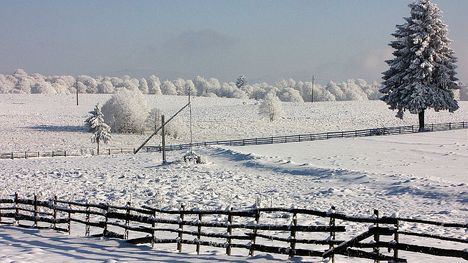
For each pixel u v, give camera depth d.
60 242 15.24
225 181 37.66
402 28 64.81
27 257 13.01
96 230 18.45
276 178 38.81
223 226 13.93
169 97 157.12
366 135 67.81
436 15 62.94
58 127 92.31
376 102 137.38
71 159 58.44
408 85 63.12
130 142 78.25
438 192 29.19
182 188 33.31
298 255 12.79
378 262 11.73
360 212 24.00
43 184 36.59
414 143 55.66
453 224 11.36
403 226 19.52
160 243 15.54
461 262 12.88
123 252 13.85
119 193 31.33
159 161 53.41
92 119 69.94
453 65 63.28
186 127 91.56
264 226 13.34
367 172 37.00
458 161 42.69
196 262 12.60
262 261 12.61
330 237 12.52
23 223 20.53
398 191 30.67
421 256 13.69
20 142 75.06
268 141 68.38
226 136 81.81
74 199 28.48
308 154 51.72
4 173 44.41
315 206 25.91
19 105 128.38
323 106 127.38
